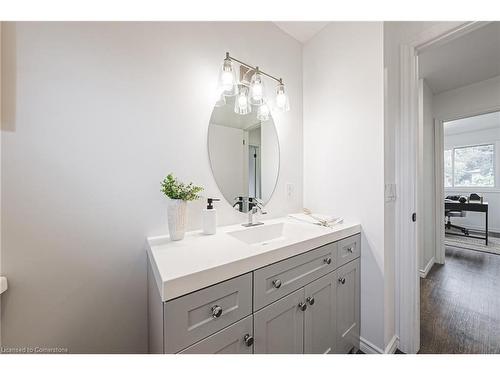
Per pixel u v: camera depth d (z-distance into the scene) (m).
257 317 0.77
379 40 1.26
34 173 0.79
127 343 0.96
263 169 1.52
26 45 0.78
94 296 0.89
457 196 4.94
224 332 0.68
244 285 0.74
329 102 1.56
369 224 1.32
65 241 0.84
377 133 1.28
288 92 1.67
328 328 1.10
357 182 1.38
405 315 1.35
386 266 1.28
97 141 0.90
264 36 1.50
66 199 0.84
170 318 0.58
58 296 0.83
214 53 1.25
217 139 1.27
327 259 1.09
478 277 2.40
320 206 1.64
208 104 1.23
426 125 2.65
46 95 0.81
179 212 0.99
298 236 1.04
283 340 0.87
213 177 1.25
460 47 1.95
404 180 1.37
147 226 1.01
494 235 4.44
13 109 0.76
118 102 0.95
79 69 0.86
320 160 1.63
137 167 0.99
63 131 0.83
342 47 1.47
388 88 1.30
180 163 1.12
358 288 1.34
